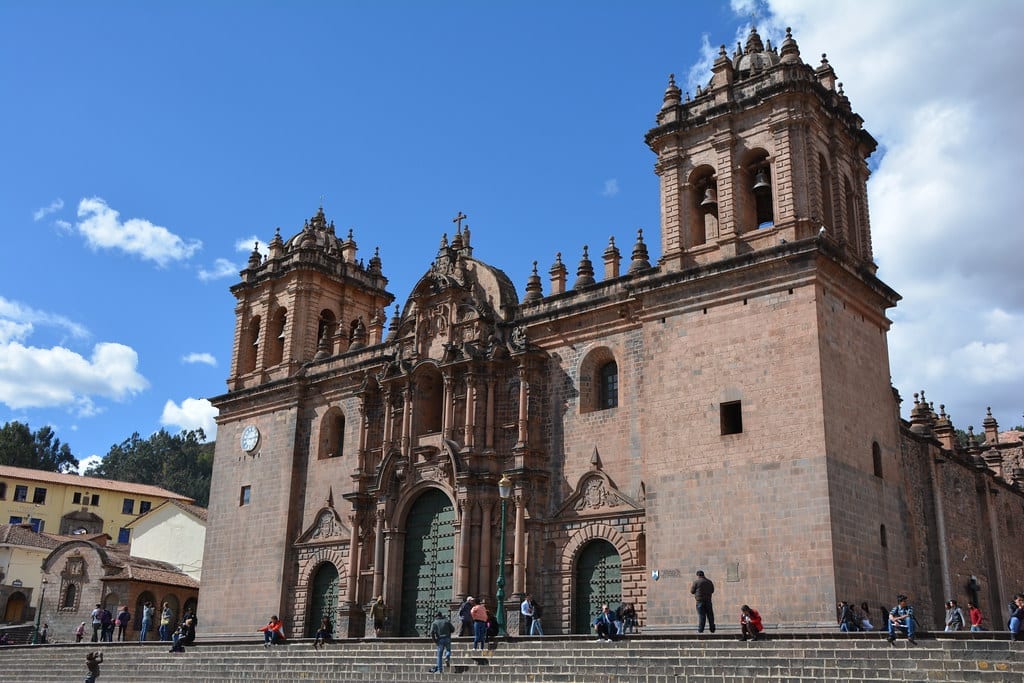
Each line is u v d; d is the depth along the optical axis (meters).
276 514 59.78
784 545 37.94
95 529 112.19
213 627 60.56
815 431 38.34
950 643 27.48
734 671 30.38
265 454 62.22
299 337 63.88
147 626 58.91
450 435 51.50
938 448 51.50
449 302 54.06
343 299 67.06
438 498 52.16
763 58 47.97
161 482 166.62
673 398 42.84
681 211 46.03
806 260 40.44
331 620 55.59
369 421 56.69
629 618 41.50
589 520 46.12
